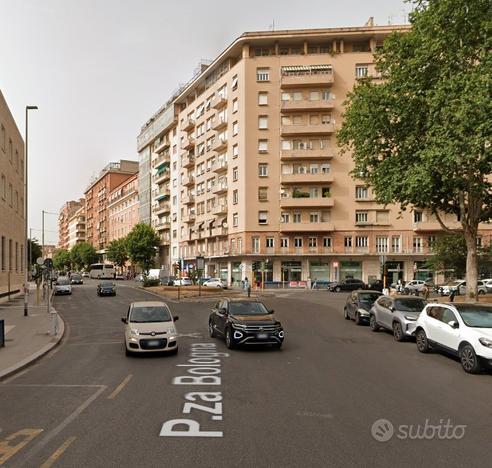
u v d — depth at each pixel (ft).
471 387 29.76
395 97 69.00
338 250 183.62
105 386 30.09
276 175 187.42
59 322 67.67
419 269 182.50
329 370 35.09
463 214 72.18
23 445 19.15
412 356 41.57
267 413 23.53
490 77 53.93
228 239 199.31
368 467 16.78
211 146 215.51
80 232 490.08
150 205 297.53
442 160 57.26
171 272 261.44
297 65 188.44
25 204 85.40
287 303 106.11
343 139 78.84
